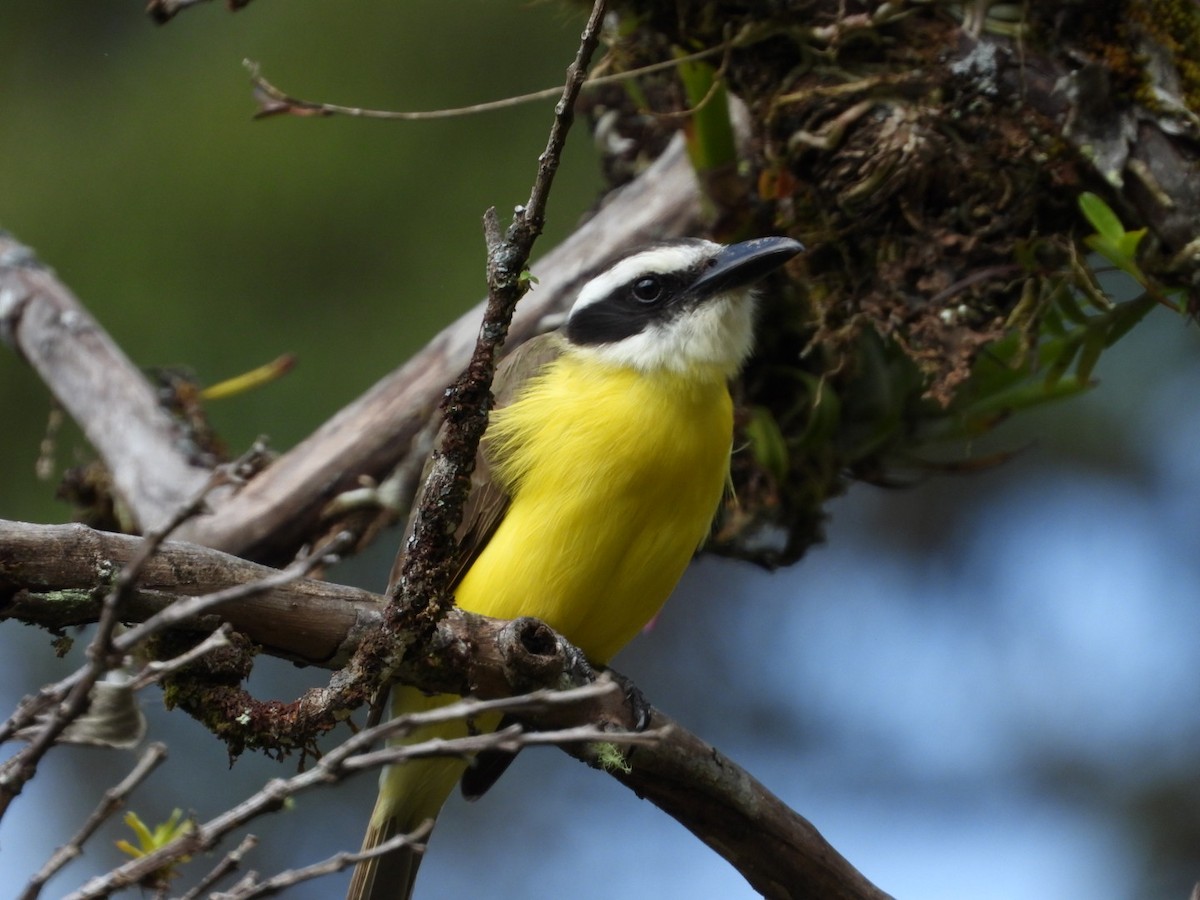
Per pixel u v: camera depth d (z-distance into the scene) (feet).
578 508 27.58
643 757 23.22
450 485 20.21
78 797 45.88
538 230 19.57
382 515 33.65
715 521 32.65
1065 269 26.30
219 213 40.57
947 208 26.63
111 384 36.29
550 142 19.25
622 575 28.09
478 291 40.14
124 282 40.22
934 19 26.23
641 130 35.53
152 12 27.71
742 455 32.04
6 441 42.39
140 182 40.73
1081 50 25.18
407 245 40.55
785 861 24.16
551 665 21.63
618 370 28.27
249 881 16.88
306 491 33.40
